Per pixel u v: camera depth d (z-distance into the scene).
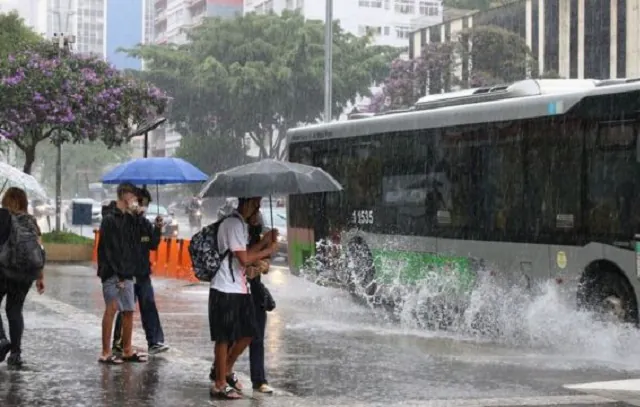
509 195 14.83
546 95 14.35
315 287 22.45
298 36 75.12
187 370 10.66
